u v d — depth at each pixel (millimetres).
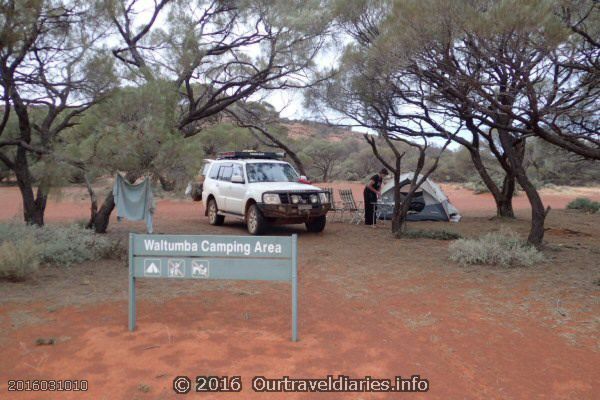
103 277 7492
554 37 6258
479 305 6113
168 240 5004
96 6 9227
